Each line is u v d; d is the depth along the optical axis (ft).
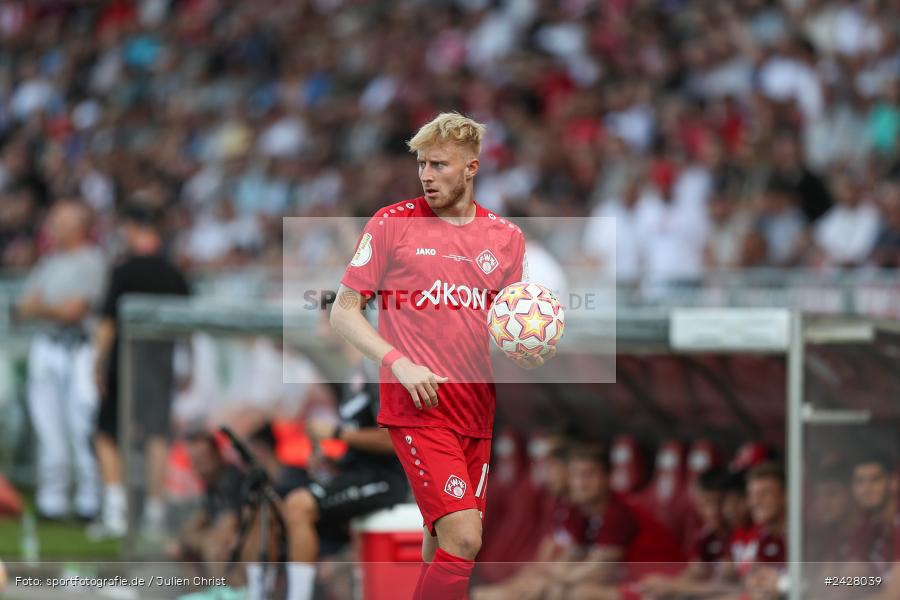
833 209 123.34
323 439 71.31
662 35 159.53
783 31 148.25
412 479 48.93
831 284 100.42
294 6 218.18
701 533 74.79
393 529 67.56
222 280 127.85
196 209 179.83
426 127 48.70
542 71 167.02
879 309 97.40
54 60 239.09
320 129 180.45
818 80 137.49
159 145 200.44
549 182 143.64
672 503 81.87
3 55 248.93
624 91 150.82
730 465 79.77
